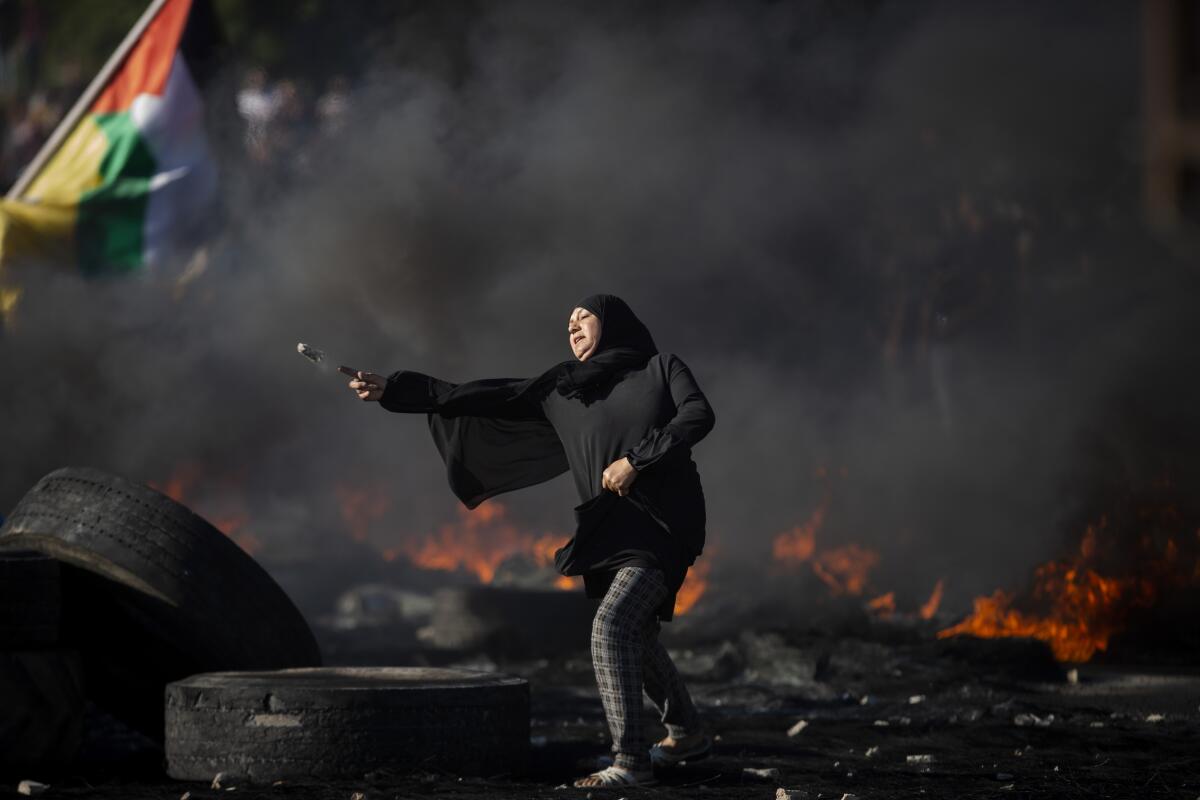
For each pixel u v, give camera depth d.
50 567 15.70
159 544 16.19
